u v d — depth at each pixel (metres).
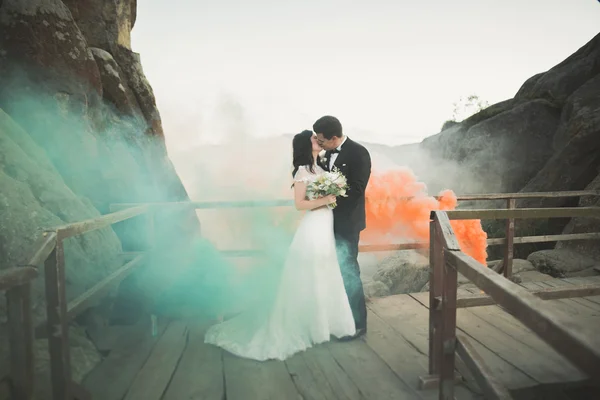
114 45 6.87
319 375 3.12
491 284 1.89
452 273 2.41
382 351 3.49
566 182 9.45
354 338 3.70
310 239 3.52
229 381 3.04
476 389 2.90
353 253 3.67
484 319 4.12
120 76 6.79
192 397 2.84
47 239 2.29
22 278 1.95
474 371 2.19
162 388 2.94
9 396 2.01
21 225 3.30
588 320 3.99
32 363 2.07
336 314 3.62
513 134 12.64
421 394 2.84
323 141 3.50
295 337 3.48
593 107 10.19
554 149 11.70
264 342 3.47
